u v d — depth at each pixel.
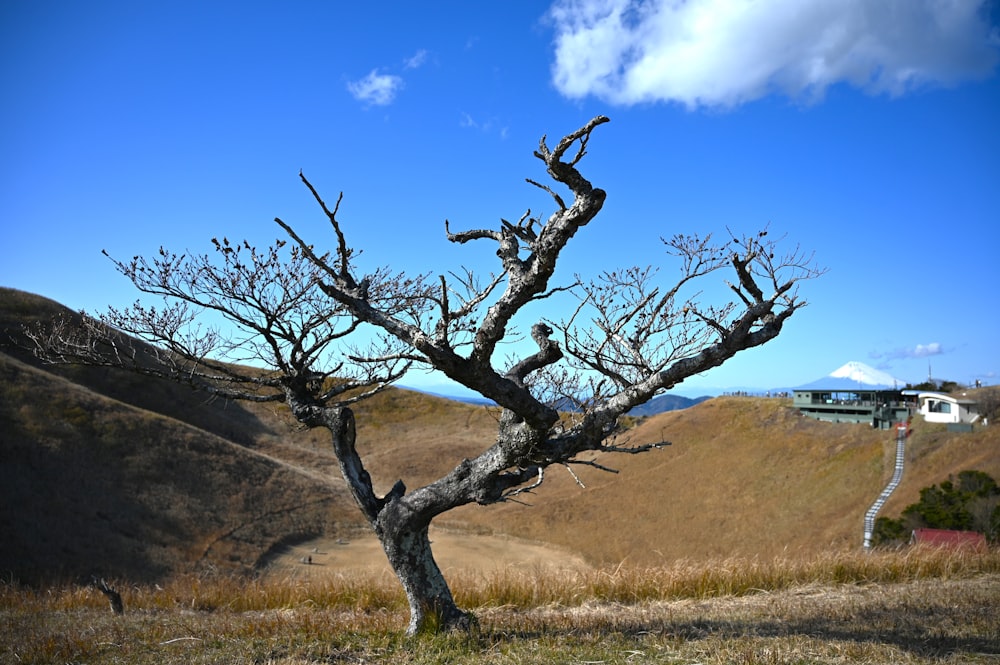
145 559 28.53
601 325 7.45
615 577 9.91
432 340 5.67
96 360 7.32
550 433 6.83
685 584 9.62
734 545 42.09
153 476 36.72
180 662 5.99
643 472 55.59
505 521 46.47
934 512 24.78
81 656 6.39
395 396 73.56
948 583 9.41
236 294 6.64
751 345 5.94
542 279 5.43
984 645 5.88
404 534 6.36
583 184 5.14
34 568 24.52
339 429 6.73
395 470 56.19
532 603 9.25
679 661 5.60
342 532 38.06
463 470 6.22
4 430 34.06
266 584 10.81
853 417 58.84
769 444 57.06
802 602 8.40
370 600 9.55
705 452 58.16
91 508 31.08
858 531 38.50
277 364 7.12
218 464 41.25
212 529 33.94
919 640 6.12
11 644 6.91
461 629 6.38
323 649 6.22
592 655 5.81
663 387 5.96
